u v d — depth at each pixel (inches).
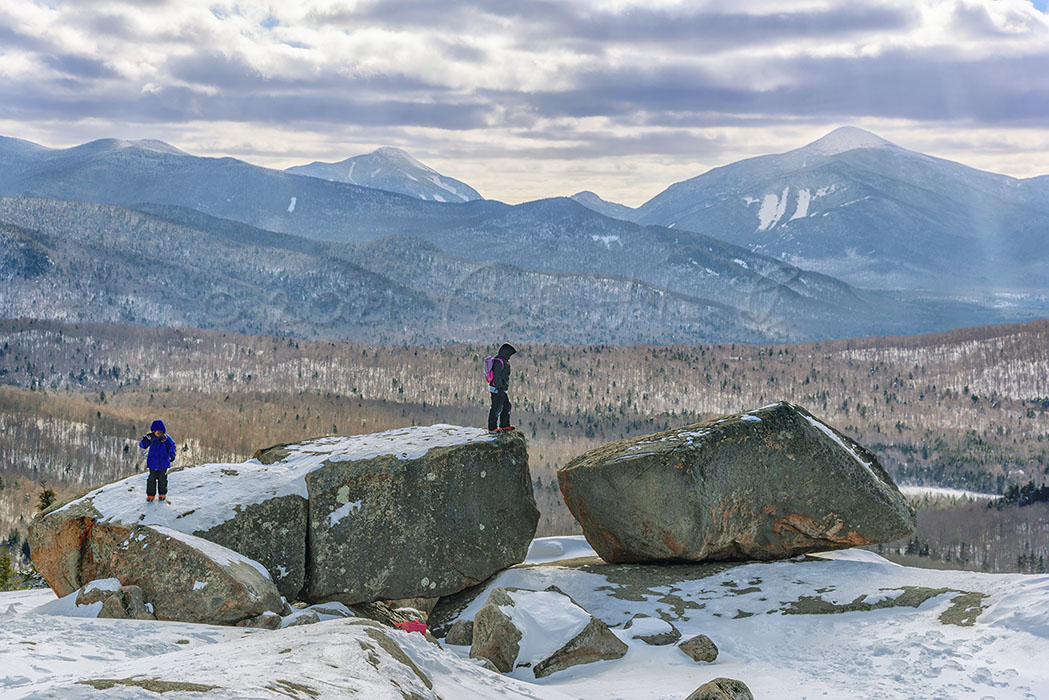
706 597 729.0
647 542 795.4
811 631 627.2
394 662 385.4
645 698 497.4
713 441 792.3
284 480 758.5
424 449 786.8
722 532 793.6
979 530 5767.7
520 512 804.0
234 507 714.8
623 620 698.8
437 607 785.6
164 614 595.2
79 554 672.4
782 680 526.3
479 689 435.2
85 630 484.7
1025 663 493.4
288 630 501.0
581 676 577.0
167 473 745.0
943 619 601.9
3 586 2043.6
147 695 267.1
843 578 732.7
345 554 738.2
